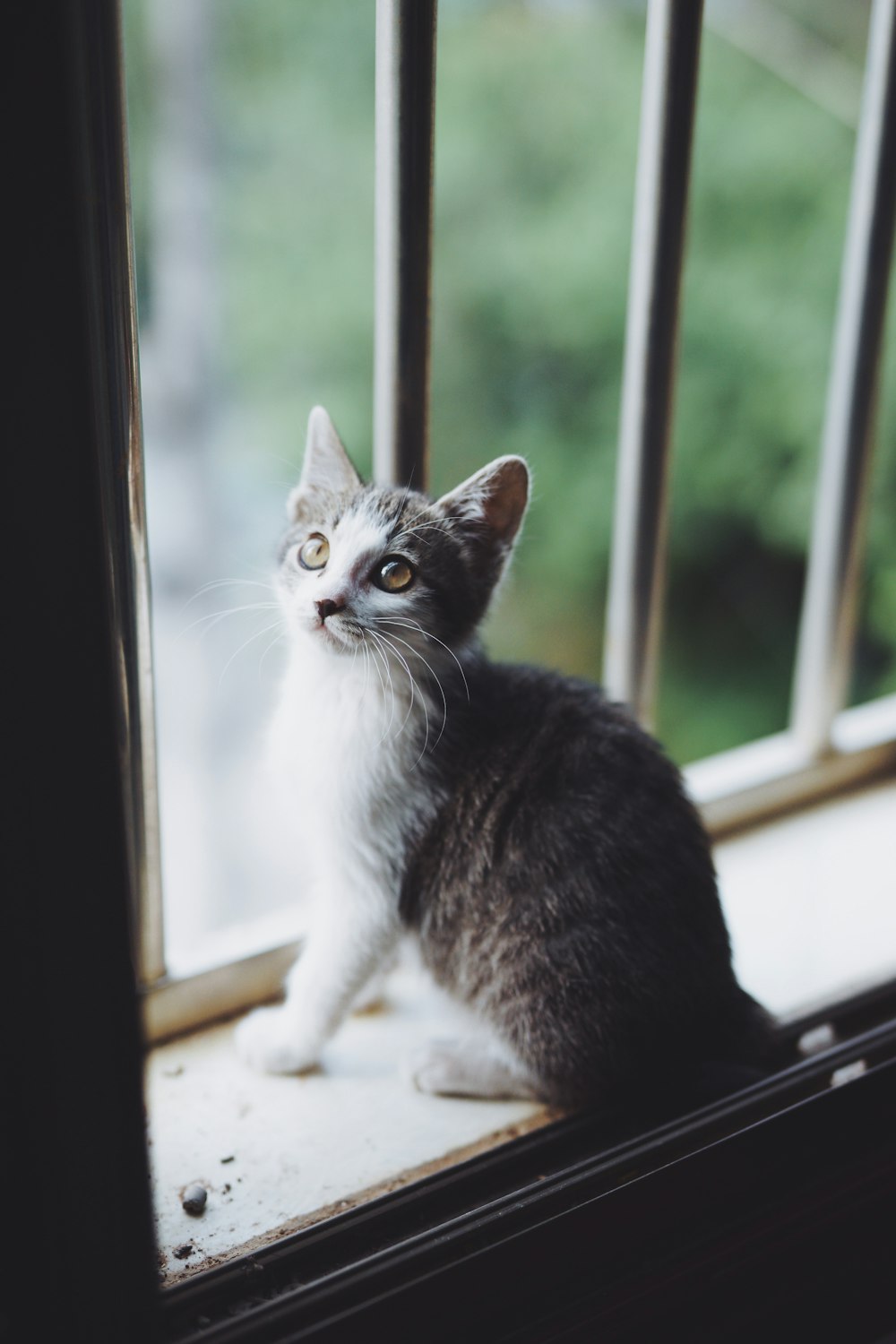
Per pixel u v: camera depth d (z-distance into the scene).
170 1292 0.89
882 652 3.63
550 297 4.22
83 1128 0.73
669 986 1.16
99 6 0.83
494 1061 1.23
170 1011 1.28
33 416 0.61
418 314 1.15
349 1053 1.28
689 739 4.32
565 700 1.30
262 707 5.12
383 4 1.03
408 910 1.25
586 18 4.15
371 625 1.22
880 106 1.41
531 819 1.19
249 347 4.82
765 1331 1.07
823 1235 1.07
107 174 0.87
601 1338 0.96
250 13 4.64
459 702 1.27
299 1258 0.94
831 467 1.61
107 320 0.91
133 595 1.02
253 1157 1.12
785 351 3.91
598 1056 1.16
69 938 0.69
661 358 1.33
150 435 5.64
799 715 1.77
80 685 0.66
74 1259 0.76
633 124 4.18
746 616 4.21
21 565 0.63
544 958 1.17
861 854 1.67
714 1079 1.16
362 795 1.21
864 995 1.31
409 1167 1.12
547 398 4.32
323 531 1.29
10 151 0.57
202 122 5.28
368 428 4.66
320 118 4.65
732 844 1.69
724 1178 1.02
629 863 1.18
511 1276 0.93
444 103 4.15
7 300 0.59
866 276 1.49
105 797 0.68
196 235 5.45
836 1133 1.08
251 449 5.02
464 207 4.22
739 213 3.88
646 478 1.38
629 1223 0.98
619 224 4.14
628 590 1.45
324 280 4.70
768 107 3.84
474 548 1.30
